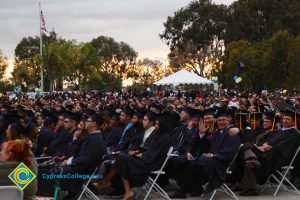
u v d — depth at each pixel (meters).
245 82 54.34
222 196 9.45
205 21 74.31
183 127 10.52
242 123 10.16
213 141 9.41
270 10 71.81
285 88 53.81
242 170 9.63
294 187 9.60
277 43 56.12
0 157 5.54
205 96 32.78
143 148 9.73
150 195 9.59
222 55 70.94
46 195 8.06
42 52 51.31
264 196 9.39
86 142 8.55
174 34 77.06
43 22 48.44
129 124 11.32
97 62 65.19
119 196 9.34
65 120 10.77
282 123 10.08
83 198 9.33
